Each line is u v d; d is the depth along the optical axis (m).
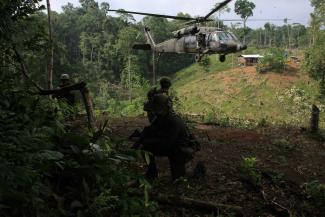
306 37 127.00
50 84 8.93
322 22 83.62
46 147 4.27
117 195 4.48
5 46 5.52
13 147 3.84
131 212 4.35
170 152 6.05
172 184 6.10
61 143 4.79
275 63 84.44
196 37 19.97
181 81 111.44
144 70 124.25
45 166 4.07
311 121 13.02
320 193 6.11
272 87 77.62
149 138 6.00
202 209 5.26
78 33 142.38
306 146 10.89
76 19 150.50
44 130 4.49
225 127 13.38
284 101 71.69
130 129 10.47
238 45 19.89
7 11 5.17
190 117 16.06
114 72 126.81
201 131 11.63
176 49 21.77
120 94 89.75
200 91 85.12
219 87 84.00
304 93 72.88
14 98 5.29
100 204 4.10
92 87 72.06
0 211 3.47
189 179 6.46
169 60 127.50
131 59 110.94
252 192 6.24
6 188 3.45
